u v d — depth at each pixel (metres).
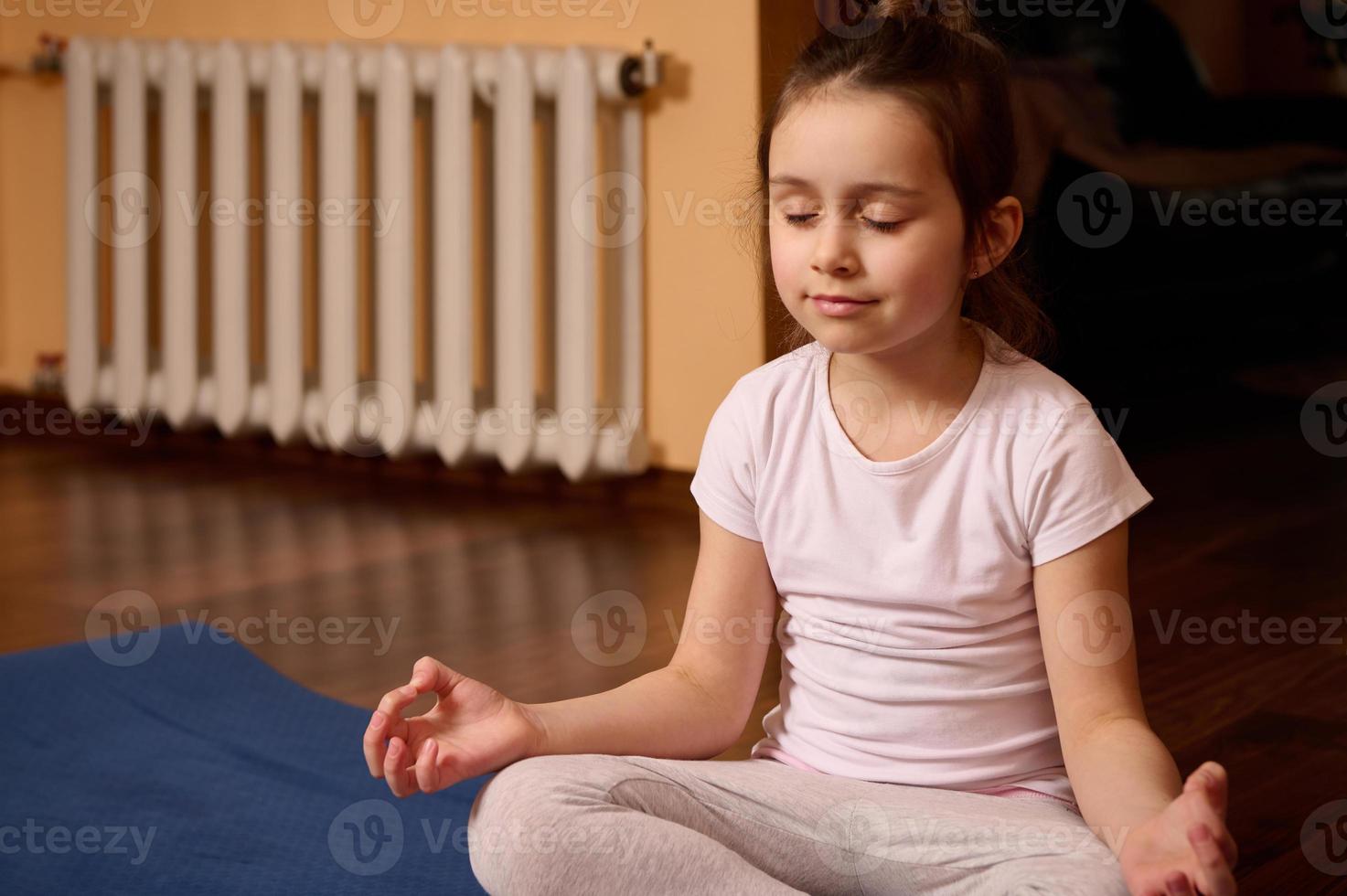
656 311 3.22
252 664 2.07
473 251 3.52
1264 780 1.63
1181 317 4.41
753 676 1.23
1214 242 4.23
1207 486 3.20
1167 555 2.64
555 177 3.26
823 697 1.16
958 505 1.11
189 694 1.96
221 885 1.41
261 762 1.74
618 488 3.30
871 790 1.09
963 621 1.11
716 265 3.13
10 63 4.19
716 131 3.10
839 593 1.15
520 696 1.97
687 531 3.00
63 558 2.78
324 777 1.69
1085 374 4.11
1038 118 3.75
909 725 1.12
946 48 1.09
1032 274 1.45
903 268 1.05
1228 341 4.71
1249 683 1.97
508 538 2.94
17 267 4.30
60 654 2.08
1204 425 3.89
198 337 3.75
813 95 1.07
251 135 3.77
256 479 3.58
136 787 1.67
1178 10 6.18
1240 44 6.53
